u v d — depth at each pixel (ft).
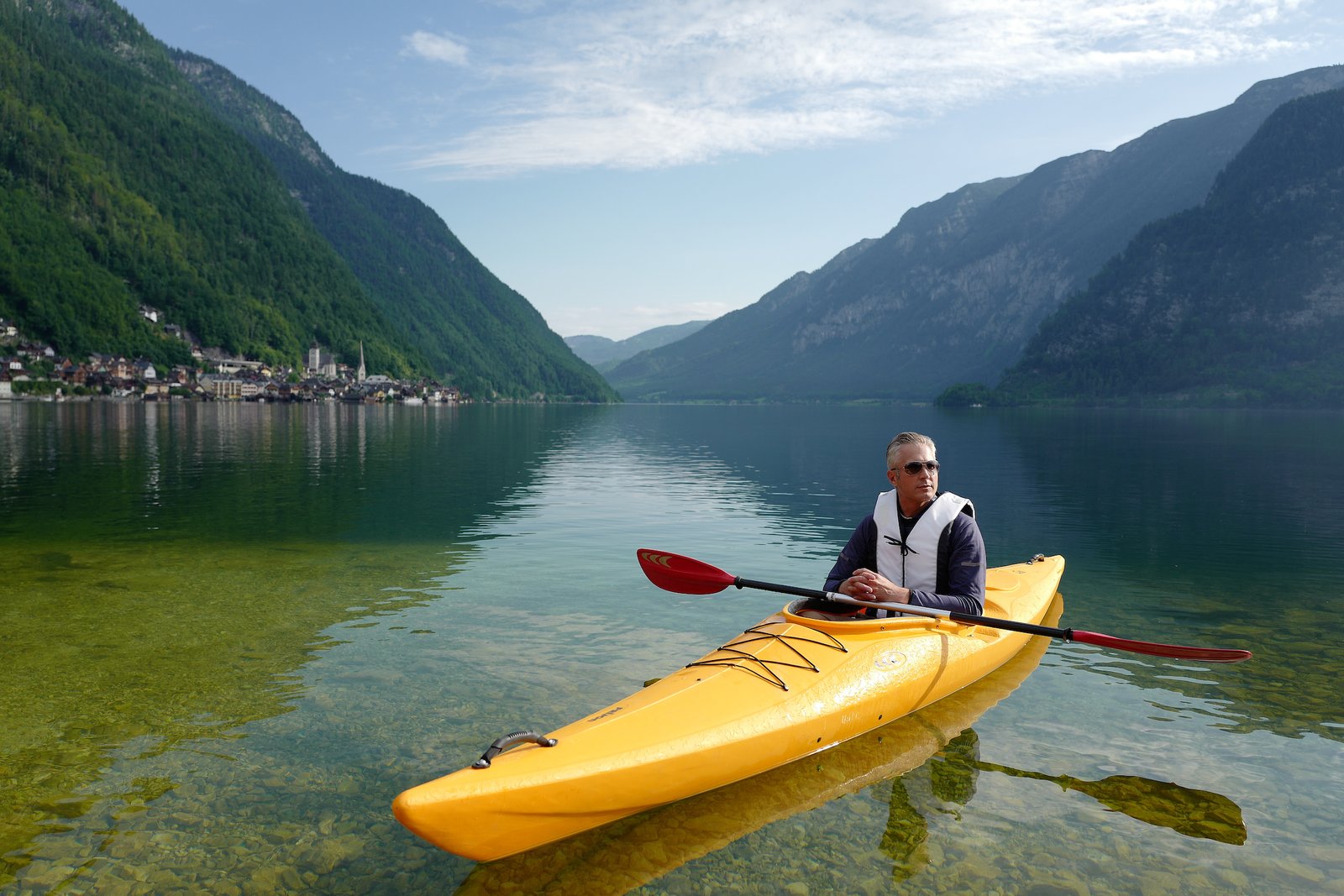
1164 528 42.11
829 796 13.09
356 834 11.73
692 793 12.94
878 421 264.93
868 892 10.46
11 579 28.22
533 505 50.39
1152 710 16.70
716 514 46.55
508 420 275.80
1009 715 16.42
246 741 14.74
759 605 24.99
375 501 51.31
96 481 61.31
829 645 15.99
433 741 14.79
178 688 17.46
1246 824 12.26
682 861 11.23
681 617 23.53
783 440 140.26
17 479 62.75
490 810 10.92
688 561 18.93
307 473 70.90
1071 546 36.86
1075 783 13.52
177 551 33.86
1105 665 19.63
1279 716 16.39
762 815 12.49
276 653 19.89
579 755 12.09
